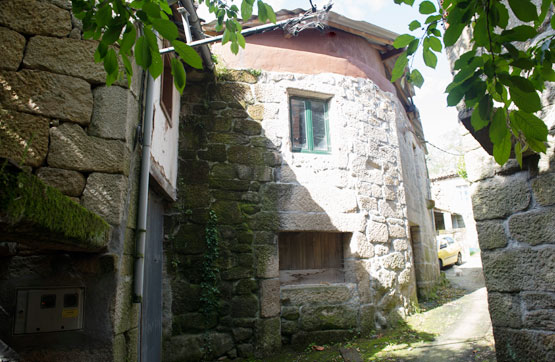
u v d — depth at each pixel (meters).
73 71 2.65
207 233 4.99
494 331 2.73
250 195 5.32
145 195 3.03
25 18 2.63
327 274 5.71
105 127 2.65
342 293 5.39
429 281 8.45
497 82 1.46
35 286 2.29
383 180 6.34
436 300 7.79
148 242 3.82
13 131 2.44
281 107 5.80
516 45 2.72
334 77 6.24
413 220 7.57
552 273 2.45
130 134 2.84
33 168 2.45
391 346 4.74
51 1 2.71
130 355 2.69
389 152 6.63
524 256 2.61
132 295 2.78
